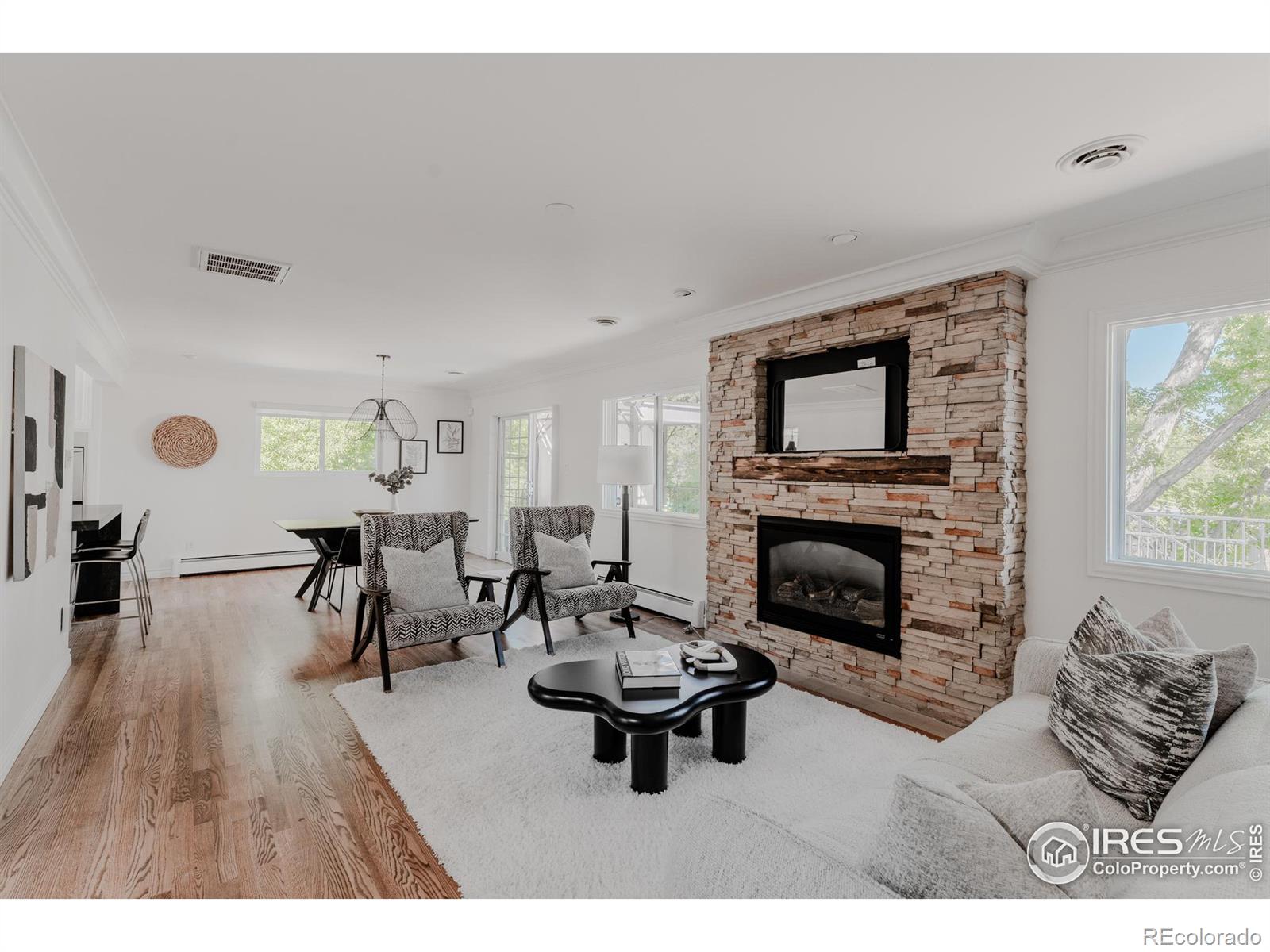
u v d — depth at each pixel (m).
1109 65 1.61
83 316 3.72
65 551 3.43
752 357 4.04
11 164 2.04
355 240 2.87
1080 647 1.93
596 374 6.05
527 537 4.46
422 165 2.17
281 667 3.65
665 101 1.78
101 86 1.71
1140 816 1.52
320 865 1.87
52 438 2.90
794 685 3.54
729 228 2.73
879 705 3.25
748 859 1.08
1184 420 2.69
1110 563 2.77
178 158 2.12
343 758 2.56
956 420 3.02
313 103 1.80
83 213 2.56
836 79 1.68
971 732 1.95
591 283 3.52
